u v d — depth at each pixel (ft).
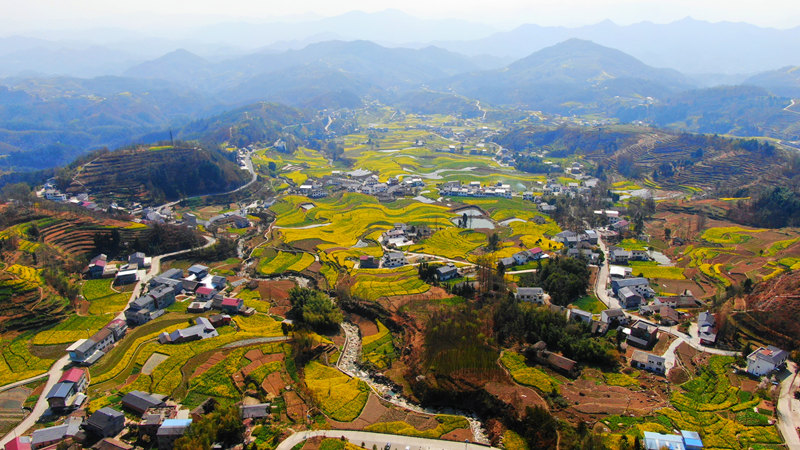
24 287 504.84
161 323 497.05
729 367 397.39
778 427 325.01
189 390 388.16
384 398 392.68
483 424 364.38
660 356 415.23
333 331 496.23
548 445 325.62
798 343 407.44
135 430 344.49
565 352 423.23
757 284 509.76
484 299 515.09
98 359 433.48
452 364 408.87
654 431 326.24
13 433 346.74
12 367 419.13
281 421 356.59
